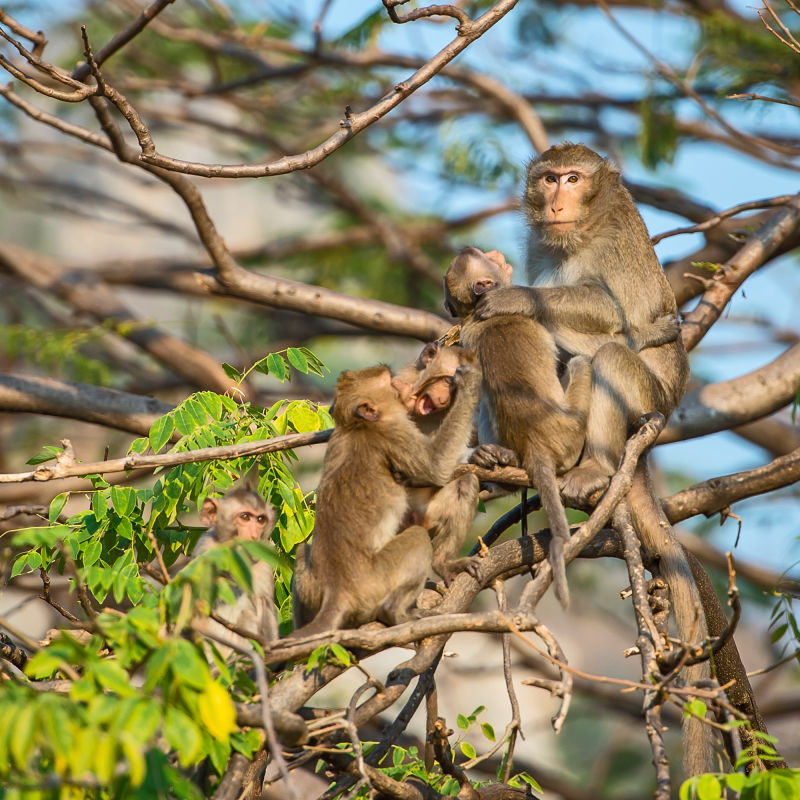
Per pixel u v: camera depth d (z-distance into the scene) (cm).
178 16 2380
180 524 1022
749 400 1420
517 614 761
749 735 761
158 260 2478
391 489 886
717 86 1942
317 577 856
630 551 874
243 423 1001
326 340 2634
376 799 818
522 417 990
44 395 1413
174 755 719
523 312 1082
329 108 2598
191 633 672
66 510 1581
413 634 738
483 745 2150
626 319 1177
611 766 2341
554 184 1219
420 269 2447
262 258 2486
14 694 564
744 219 1741
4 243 2041
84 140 1162
